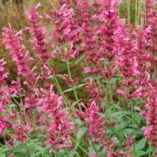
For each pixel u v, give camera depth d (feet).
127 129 5.37
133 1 8.59
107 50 5.16
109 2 5.04
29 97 5.45
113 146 4.83
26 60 5.37
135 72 4.92
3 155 5.39
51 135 4.82
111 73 5.29
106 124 5.33
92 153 5.02
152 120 4.56
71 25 5.63
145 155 5.56
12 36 5.30
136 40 5.15
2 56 7.72
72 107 5.55
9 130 5.66
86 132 5.36
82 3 5.71
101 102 5.45
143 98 5.27
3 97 5.33
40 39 5.37
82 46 5.69
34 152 5.58
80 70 7.34
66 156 5.28
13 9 9.39
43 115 5.42
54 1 8.95
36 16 5.32
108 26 5.07
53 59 7.39
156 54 5.43
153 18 5.53
